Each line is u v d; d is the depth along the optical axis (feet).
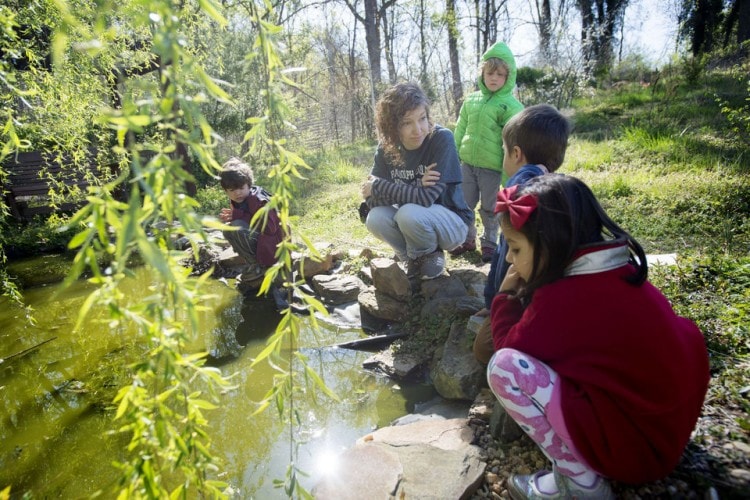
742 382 6.56
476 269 12.27
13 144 6.30
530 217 4.91
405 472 6.09
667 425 4.74
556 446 5.00
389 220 11.56
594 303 4.76
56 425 8.70
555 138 7.32
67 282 2.84
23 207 22.86
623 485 5.36
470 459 6.27
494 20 61.62
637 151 20.70
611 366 4.75
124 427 3.75
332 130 62.34
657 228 13.05
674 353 4.71
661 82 42.14
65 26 2.86
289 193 4.03
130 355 10.89
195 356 3.68
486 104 12.56
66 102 11.27
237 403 9.19
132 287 13.96
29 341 11.83
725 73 38.83
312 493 5.94
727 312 8.06
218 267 15.24
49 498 7.05
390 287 11.21
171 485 6.78
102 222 2.94
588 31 43.52
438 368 8.84
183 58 2.96
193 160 29.45
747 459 5.41
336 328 11.69
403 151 11.16
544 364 4.95
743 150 18.52
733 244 11.44
